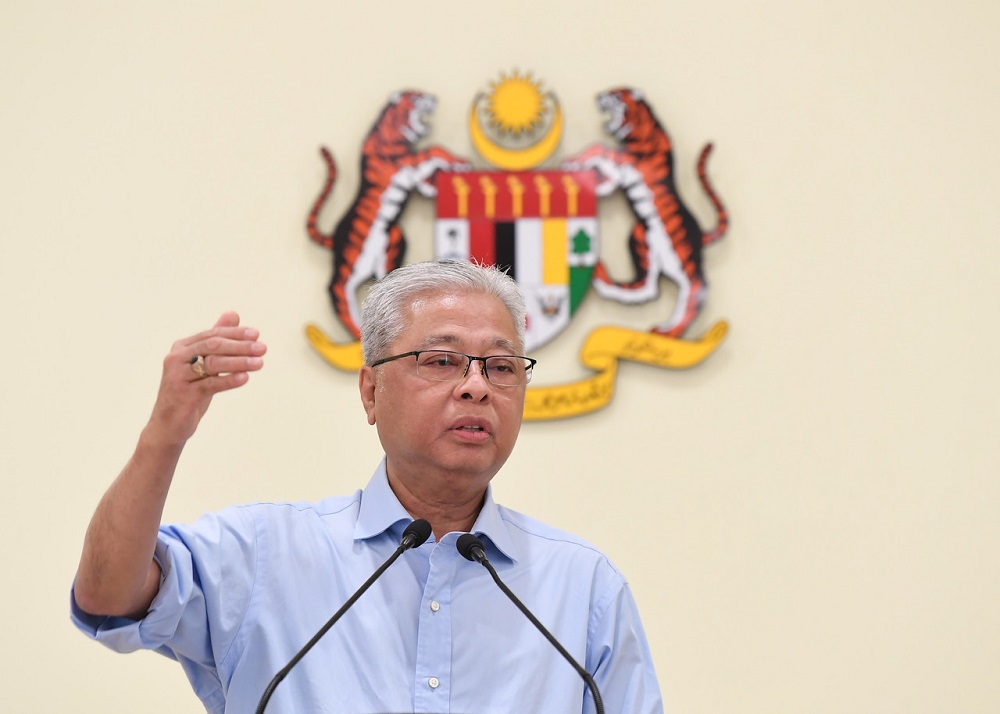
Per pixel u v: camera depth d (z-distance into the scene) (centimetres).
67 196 696
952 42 687
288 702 320
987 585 659
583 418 675
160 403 276
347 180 698
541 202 687
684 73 694
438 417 338
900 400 671
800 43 692
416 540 317
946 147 682
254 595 333
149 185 698
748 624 661
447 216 688
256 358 271
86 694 662
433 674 330
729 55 694
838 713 653
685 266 679
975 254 677
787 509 668
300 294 690
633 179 686
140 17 707
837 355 675
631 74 696
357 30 705
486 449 342
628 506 670
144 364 688
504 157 691
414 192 692
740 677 657
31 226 694
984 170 680
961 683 652
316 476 678
